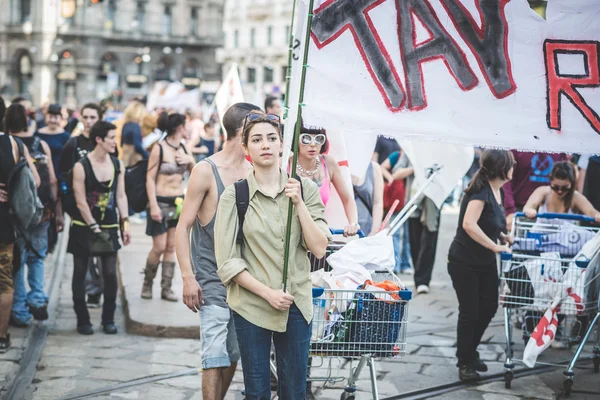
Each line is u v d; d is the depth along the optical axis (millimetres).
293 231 4383
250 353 4367
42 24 83938
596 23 5148
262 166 4426
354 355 4988
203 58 91625
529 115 5168
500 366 7211
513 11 5117
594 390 6559
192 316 8422
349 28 4945
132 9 87250
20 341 7469
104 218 7977
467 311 6719
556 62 5164
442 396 6348
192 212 5098
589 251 6379
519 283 6605
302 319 4383
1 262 7109
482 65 5102
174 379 6641
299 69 5062
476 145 5094
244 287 4348
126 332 8211
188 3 90125
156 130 15188
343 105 4977
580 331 7379
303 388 4445
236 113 5184
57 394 6199
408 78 5047
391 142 10906
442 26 5047
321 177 6344
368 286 5070
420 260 10438
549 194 8109
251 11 94062
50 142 10531
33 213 7039
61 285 10836
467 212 6617
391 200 10648
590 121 5191
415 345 7848
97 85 86188
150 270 9273
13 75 85875
